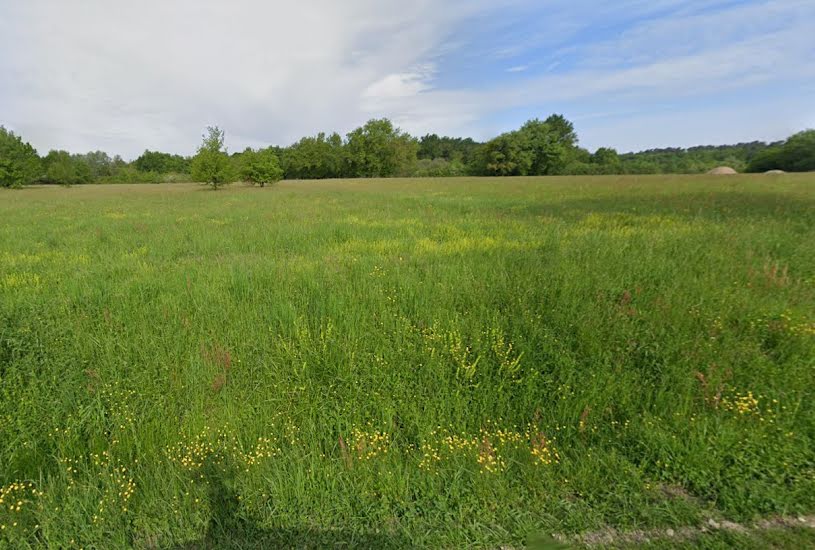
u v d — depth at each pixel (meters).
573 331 3.75
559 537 2.02
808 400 2.79
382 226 10.76
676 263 5.41
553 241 7.37
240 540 2.03
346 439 2.71
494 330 3.69
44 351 3.45
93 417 2.86
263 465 2.45
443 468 2.44
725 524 2.05
